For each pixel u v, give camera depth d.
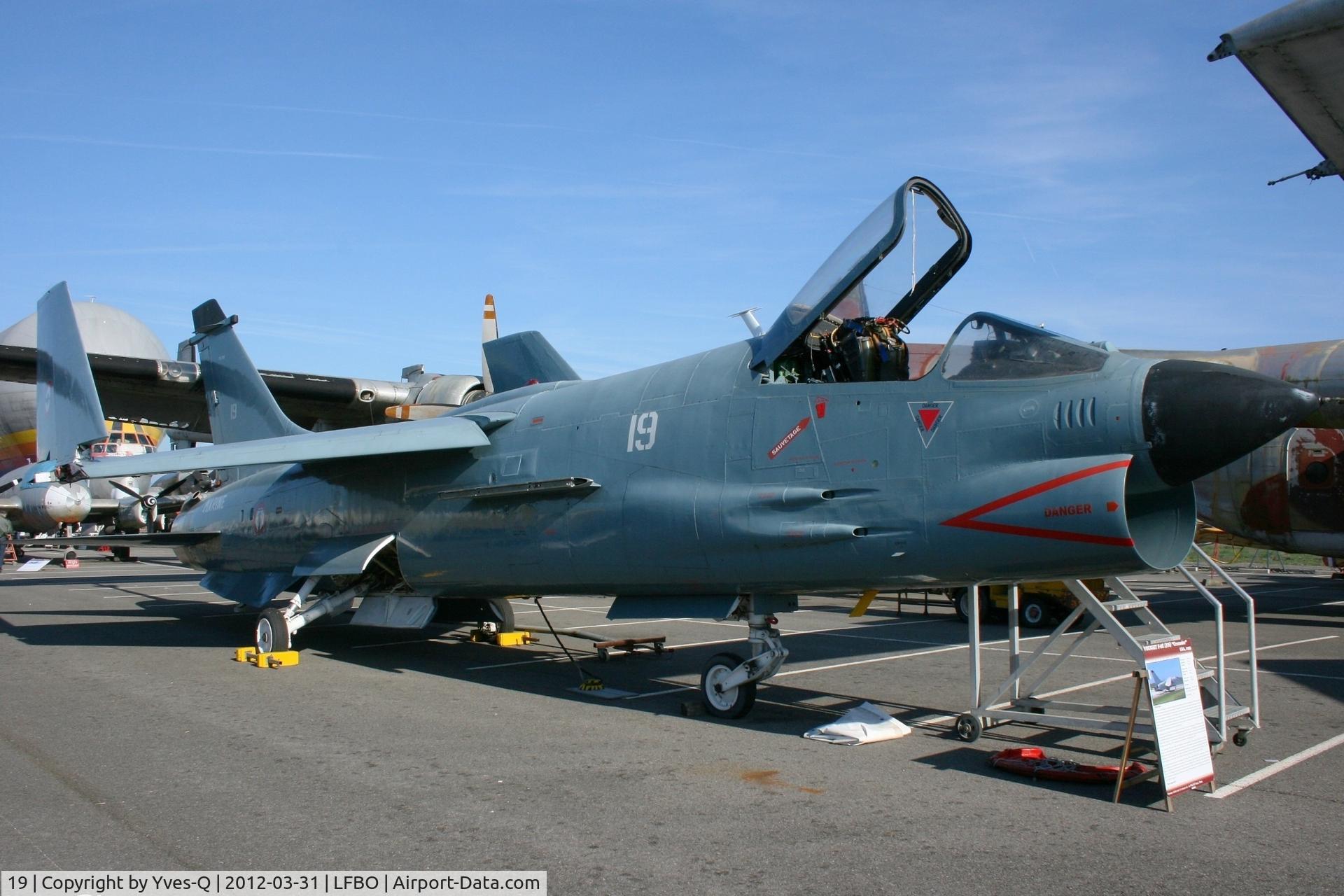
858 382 7.19
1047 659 10.83
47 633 12.73
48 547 12.83
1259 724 7.24
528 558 8.81
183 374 19.00
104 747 6.45
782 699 8.35
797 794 5.39
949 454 6.36
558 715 7.57
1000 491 6.04
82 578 24.27
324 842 4.59
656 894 3.98
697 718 7.50
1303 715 7.62
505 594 9.79
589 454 8.46
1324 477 14.77
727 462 7.45
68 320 14.37
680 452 7.76
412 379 21.44
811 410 7.10
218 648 11.37
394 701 8.12
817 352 7.68
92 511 30.67
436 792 5.40
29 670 9.67
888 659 10.80
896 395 6.75
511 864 4.32
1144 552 6.14
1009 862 4.35
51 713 7.59
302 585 10.69
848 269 7.25
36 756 6.20
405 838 4.65
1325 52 6.73
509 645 11.80
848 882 4.11
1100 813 5.08
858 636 13.34
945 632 13.90
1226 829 4.82
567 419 8.96
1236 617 15.82
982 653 11.46
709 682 7.59
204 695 8.36
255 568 12.43
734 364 7.82
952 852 4.48
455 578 9.73
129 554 34.53
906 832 4.75
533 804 5.19
